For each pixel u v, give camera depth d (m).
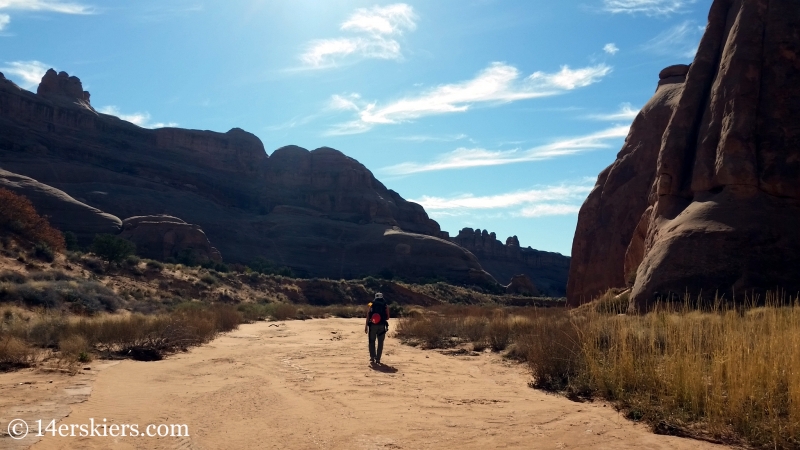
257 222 123.19
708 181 28.12
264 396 9.22
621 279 42.94
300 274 107.50
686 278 24.11
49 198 77.31
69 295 30.55
